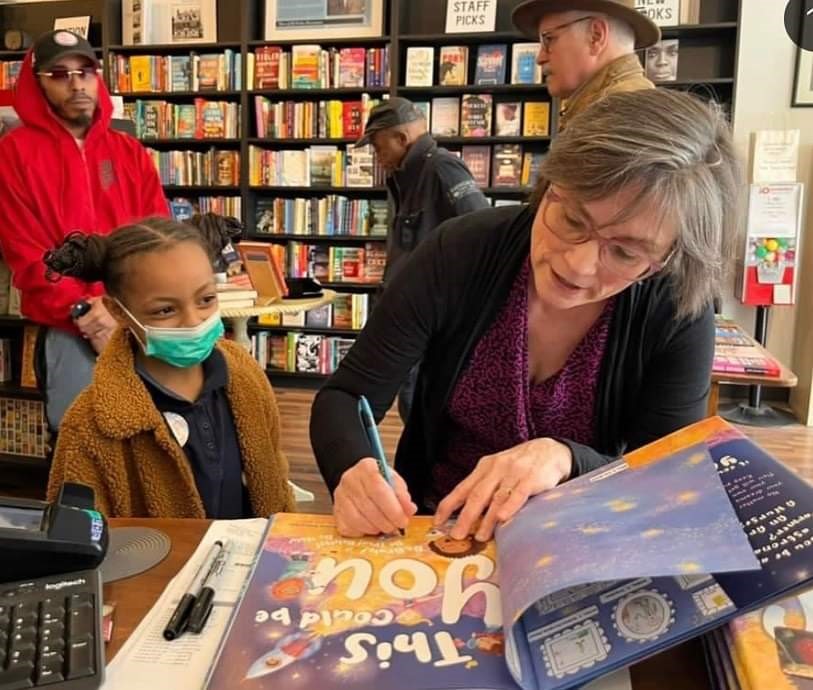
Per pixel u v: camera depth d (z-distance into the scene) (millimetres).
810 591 577
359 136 4438
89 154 2352
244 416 1310
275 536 781
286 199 4668
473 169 4410
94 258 1238
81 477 1151
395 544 754
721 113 829
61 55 2205
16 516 721
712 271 886
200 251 1259
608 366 1013
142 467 1185
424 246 1064
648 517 645
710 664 585
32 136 2266
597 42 2080
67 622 608
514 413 1053
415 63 4348
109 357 1211
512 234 996
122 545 791
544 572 594
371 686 542
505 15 4367
